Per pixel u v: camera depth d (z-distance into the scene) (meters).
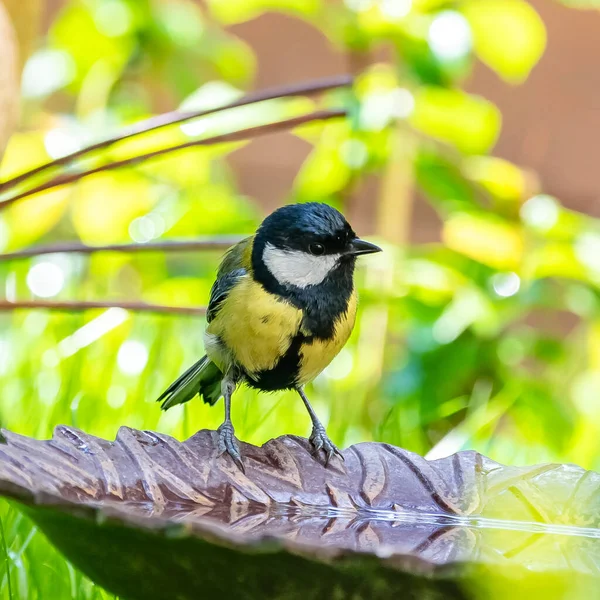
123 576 3.59
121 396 8.84
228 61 11.71
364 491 5.18
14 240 10.02
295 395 9.51
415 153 10.51
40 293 10.97
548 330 14.80
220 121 9.55
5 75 6.71
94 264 11.12
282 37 19.78
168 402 6.93
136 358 9.48
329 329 6.30
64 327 10.01
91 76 11.01
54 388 8.83
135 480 4.54
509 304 9.92
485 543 4.64
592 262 9.81
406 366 10.16
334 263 6.31
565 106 19.19
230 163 19.31
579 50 19.08
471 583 3.11
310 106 9.99
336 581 3.23
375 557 3.11
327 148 10.41
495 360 10.30
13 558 5.62
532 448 9.77
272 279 6.20
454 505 5.17
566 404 10.45
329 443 6.21
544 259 9.98
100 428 8.16
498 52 10.14
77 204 10.30
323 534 4.53
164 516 4.32
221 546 3.17
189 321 10.66
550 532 4.98
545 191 19.20
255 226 10.66
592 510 5.11
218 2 10.57
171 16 11.05
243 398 8.97
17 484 3.28
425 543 4.56
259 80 19.80
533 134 19.20
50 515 3.39
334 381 10.21
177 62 11.56
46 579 5.77
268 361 6.33
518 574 3.10
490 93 19.30
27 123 10.69
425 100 9.84
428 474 5.36
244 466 5.10
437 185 10.62
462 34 9.87
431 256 10.59
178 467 4.80
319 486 5.16
